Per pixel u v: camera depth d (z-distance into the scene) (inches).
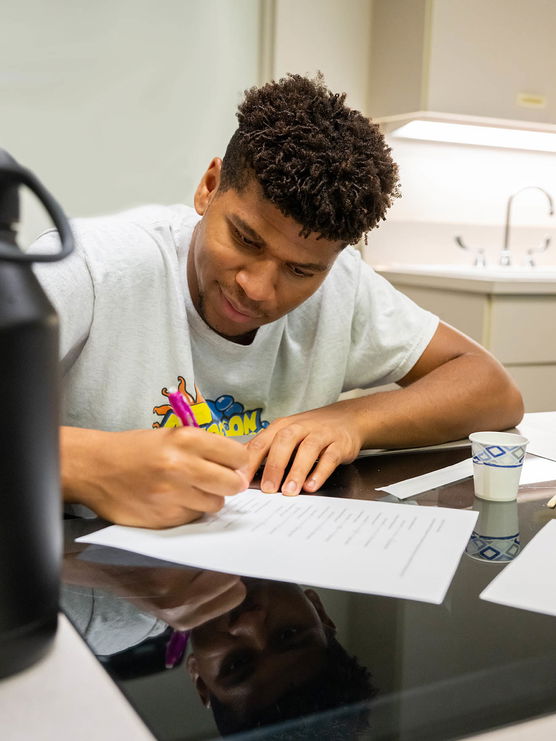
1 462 14.9
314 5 105.9
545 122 110.1
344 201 34.2
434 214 120.0
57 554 17.0
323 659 18.8
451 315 100.0
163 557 25.4
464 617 21.4
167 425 45.0
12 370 14.7
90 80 94.7
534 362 98.0
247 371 48.1
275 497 32.8
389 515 30.4
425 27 99.7
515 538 28.2
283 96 36.3
